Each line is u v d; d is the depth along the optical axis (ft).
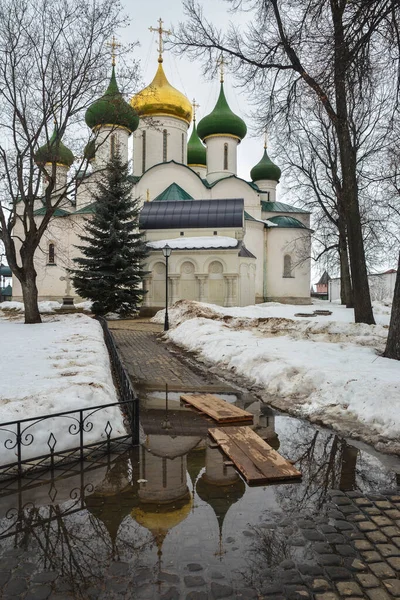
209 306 77.66
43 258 130.72
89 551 11.44
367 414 22.02
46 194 60.64
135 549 11.50
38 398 19.04
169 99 131.75
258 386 30.53
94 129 62.49
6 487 15.24
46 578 10.35
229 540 11.95
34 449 16.79
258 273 132.05
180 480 15.90
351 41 28.48
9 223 61.41
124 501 14.25
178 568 10.70
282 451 18.93
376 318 66.08
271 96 45.55
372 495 14.74
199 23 46.24
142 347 50.31
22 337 43.45
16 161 60.75
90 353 32.04
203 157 158.40
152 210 115.34
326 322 52.80
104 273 93.50
